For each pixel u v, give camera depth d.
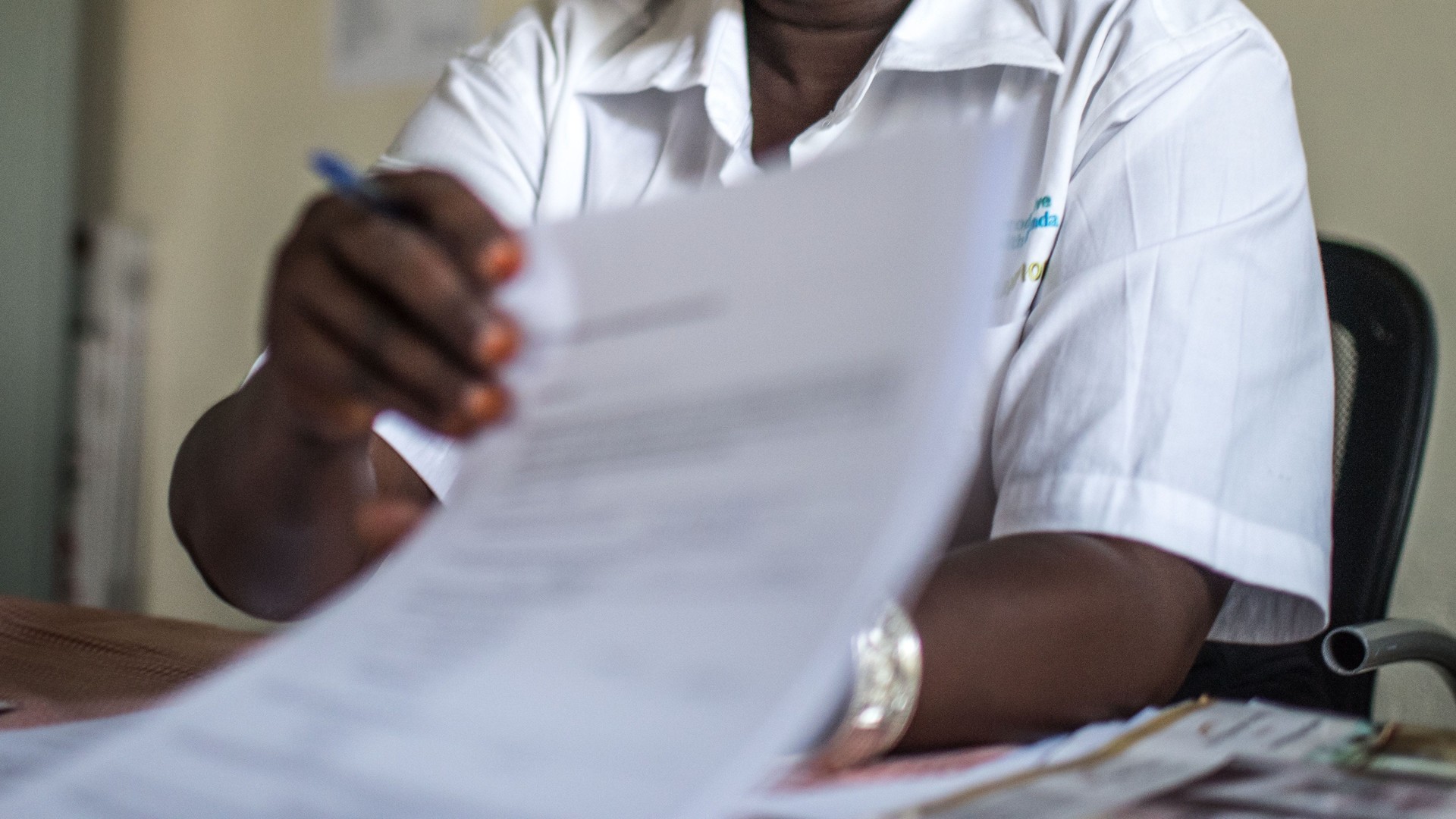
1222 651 1.03
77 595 3.00
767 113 1.06
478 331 0.37
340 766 0.29
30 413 2.90
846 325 0.31
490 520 0.37
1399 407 1.01
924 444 0.27
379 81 2.78
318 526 0.56
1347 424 1.03
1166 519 0.69
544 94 1.13
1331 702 0.99
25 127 2.87
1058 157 0.91
